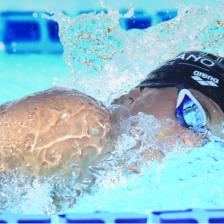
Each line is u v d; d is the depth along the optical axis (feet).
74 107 20.72
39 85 47.14
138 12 56.90
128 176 23.04
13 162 20.03
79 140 20.31
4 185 20.39
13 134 20.04
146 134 23.18
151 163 23.68
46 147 19.99
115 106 23.90
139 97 25.81
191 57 27.53
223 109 25.29
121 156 22.25
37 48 58.70
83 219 21.13
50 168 20.20
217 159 24.63
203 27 39.22
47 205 21.34
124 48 38.88
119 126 22.57
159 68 27.35
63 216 21.31
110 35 39.60
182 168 24.23
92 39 39.55
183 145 24.14
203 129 24.58
